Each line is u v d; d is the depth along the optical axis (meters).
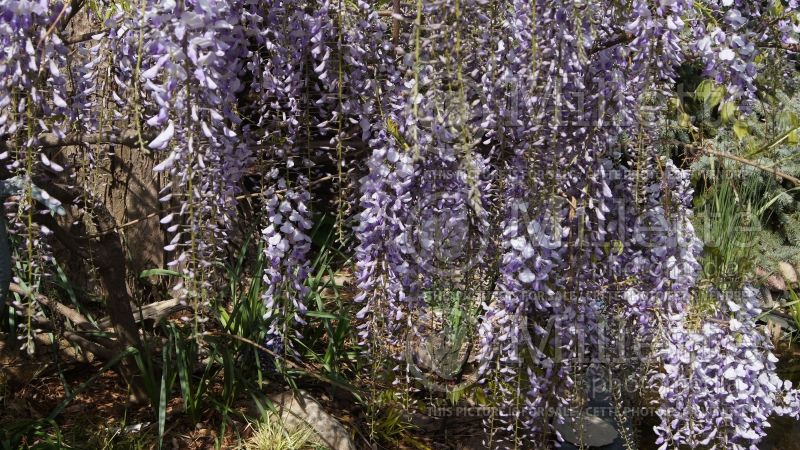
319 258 3.92
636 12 2.27
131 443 3.03
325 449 3.07
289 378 3.28
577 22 2.14
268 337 3.36
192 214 2.31
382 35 2.61
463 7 2.15
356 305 3.95
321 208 4.43
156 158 3.81
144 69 2.54
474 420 3.44
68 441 2.99
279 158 2.70
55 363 3.40
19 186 2.34
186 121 2.09
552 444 2.94
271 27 2.48
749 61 2.40
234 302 3.58
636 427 3.23
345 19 2.46
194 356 3.34
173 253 4.16
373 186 2.60
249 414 3.24
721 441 2.74
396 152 2.51
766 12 2.65
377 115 2.63
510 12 2.46
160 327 3.72
